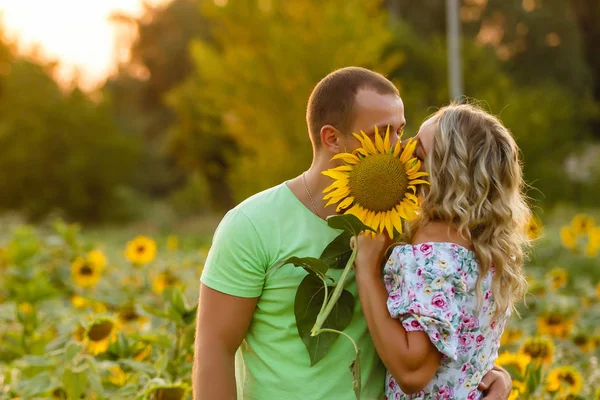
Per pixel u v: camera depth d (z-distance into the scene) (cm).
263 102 2036
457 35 2019
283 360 271
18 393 374
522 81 4084
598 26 4575
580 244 877
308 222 272
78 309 584
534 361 385
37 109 3316
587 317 623
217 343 268
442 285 254
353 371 248
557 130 2159
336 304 267
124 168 3412
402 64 2630
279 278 268
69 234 774
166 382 333
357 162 260
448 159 264
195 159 3359
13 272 679
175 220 2909
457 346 259
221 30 2158
